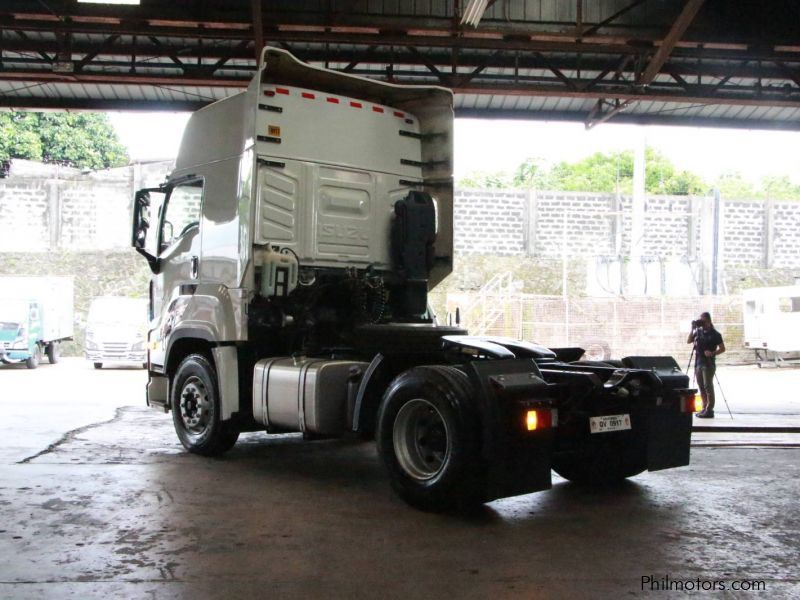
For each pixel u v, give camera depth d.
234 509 6.18
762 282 29.00
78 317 28.20
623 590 4.44
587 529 5.70
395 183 8.79
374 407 6.88
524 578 4.62
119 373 20.75
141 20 13.23
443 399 5.83
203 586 4.46
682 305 25.48
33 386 16.86
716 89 15.02
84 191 28.59
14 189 28.39
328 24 13.37
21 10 13.04
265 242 7.72
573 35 13.59
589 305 24.89
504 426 5.68
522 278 28.28
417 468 6.18
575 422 6.58
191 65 14.60
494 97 16.25
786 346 23.92
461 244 28.55
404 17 13.45
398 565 4.85
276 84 8.02
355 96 8.80
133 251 28.39
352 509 6.20
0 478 7.20
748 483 7.35
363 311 8.05
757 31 13.95
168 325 8.73
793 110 17.03
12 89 15.92
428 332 7.11
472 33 13.49
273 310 7.75
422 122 9.12
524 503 6.50
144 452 8.63
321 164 8.16
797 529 5.73
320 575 4.66
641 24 13.76
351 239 8.38
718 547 5.27
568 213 28.89
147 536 5.42
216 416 8.03
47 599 4.24
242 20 13.22
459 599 4.29
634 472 6.94
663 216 28.23
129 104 16.53
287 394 7.27
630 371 6.65
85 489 6.79
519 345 6.92
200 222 8.47
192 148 8.70
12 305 21.59
